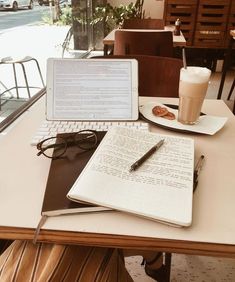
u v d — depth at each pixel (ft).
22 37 7.52
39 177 2.01
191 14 12.24
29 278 1.54
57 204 1.66
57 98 2.85
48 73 2.85
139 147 2.18
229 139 2.60
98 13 11.93
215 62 13.48
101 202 1.63
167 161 2.04
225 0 11.89
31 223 1.59
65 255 1.65
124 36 6.57
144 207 1.62
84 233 1.54
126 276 2.11
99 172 1.86
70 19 10.07
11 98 6.69
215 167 2.16
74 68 2.88
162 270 3.66
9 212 1.67
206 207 1.74
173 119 2.87
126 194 1.71
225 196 1.85
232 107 9.86
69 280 1.65
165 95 4.52
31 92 6.79
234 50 12.53
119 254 2.08
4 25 6.86
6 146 2.40
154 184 1.80
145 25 9.59
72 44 10.30
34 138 2.48
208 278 3.99
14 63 6.81
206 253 1.50
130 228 1.56
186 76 2.60
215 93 11.18
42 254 1.65
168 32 6.56
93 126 2.71
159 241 1.51
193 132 2.64
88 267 1.75
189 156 2.12
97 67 2.90
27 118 2.96
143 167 1.95
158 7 13.43
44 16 8.46
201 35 12.59
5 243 2.14
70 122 2.79
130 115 2.87
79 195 1.65
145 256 3.42
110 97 2.89
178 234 1.53
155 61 4.47
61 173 1.94
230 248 1.49
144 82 4.57
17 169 2.10
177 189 1.77
